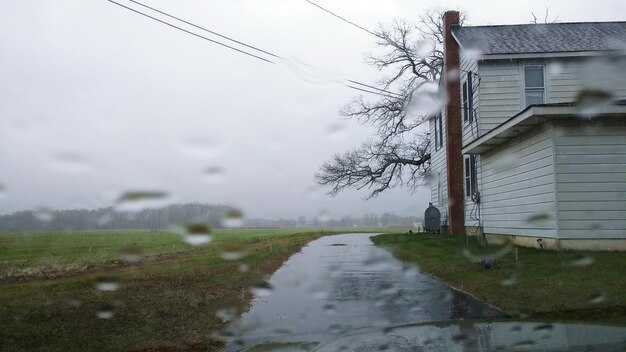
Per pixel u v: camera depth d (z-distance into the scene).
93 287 9.09
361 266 12.14
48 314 6.80
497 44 16.28
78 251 18.00
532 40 16.48
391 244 17.69
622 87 15.22
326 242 21.91
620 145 11.03
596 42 15.76
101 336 5.82
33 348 5.36
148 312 6.97
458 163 18.61
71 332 5.96
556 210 11.00
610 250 10.77
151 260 14.91
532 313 6.33
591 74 15.40
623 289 7.04
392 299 7.81
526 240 12.59
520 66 15.77
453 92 18.72
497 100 15.77
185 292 8.52
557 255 10.24
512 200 13.55
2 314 6.78
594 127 11.07
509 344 2.34
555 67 15.59
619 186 10.97
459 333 2.60
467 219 18.09
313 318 6.60
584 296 6.84
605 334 2.54
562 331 2.60
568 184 11.05
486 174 15.86
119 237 26.56
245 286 9.31
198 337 5.78
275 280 10.02
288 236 29.02
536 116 10.91
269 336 5.67
